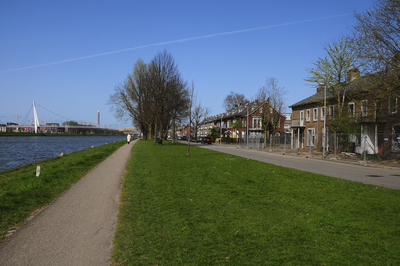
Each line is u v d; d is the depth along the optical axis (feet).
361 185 34.86
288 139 147.33
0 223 19.43
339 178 40.88
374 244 15.88
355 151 93.81
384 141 77.20
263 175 42.80
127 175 42.11
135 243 16.01
